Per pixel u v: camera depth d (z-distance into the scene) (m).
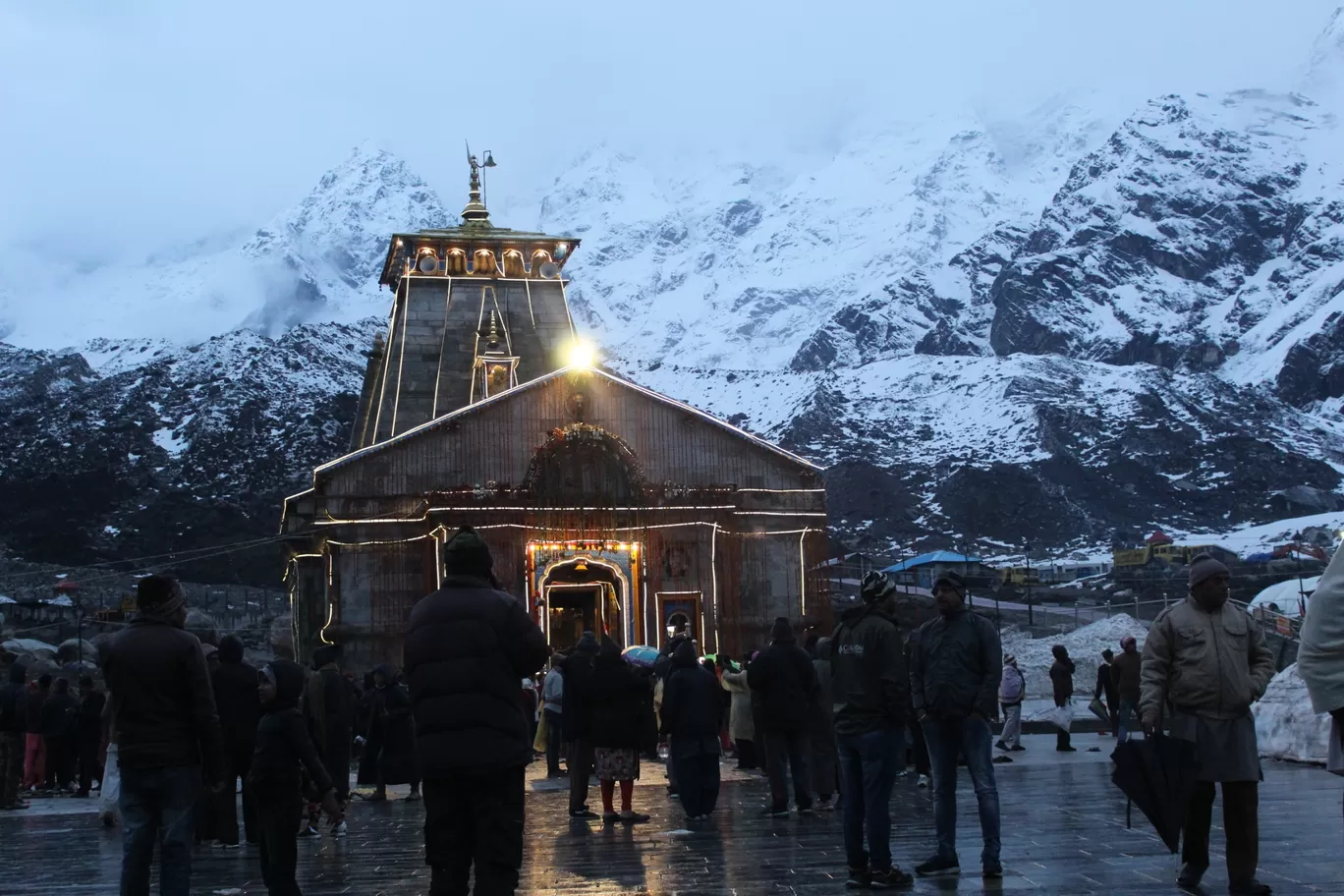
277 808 16.22
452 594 12.92
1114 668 39.19
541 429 64.19
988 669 16.72
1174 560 122.75
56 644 79.81
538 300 83.75
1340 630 11.61
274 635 21.30
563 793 31.27
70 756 36.53
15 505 133.25
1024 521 165.38
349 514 61.97
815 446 190.38
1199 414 197.00
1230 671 14.98
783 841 20.77
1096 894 15.03
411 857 21.00
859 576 110.00
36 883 19.25
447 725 12.52
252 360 171.88
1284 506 175.50
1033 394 198.62
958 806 24.56
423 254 83.75
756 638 64.00
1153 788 14.77
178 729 14.34
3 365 182.50
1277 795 23.80
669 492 62.75
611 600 62.94
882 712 16.41
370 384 89.25
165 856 14.22
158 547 126.56
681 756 23.48
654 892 16.45
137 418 156.62
